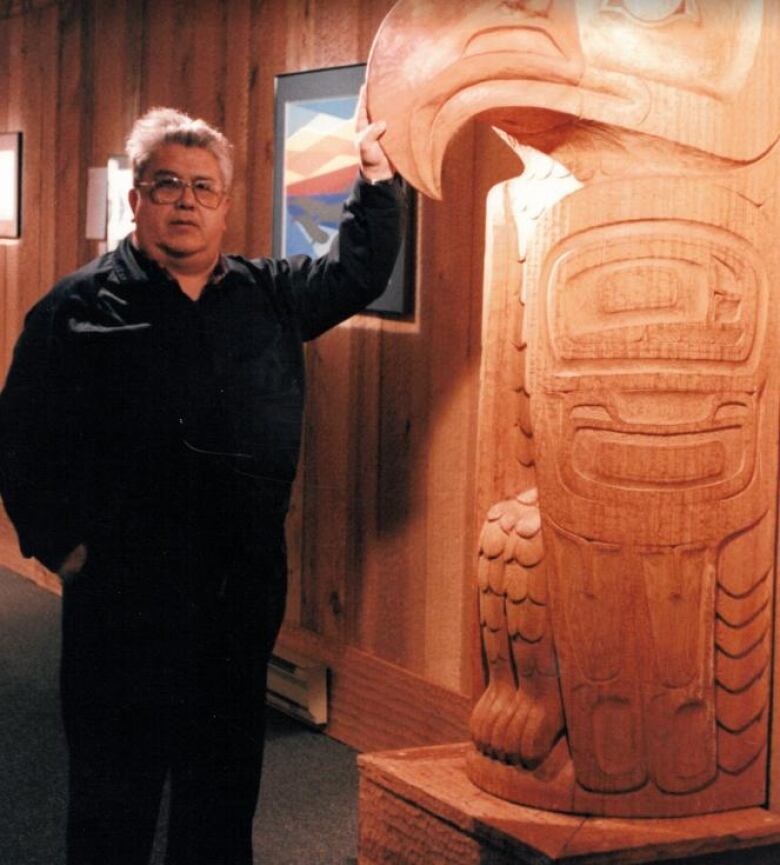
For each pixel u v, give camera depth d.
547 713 2.34
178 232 2.44
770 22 2.32
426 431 3.37
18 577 5.82
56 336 2.45
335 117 3.64
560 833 2.25
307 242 3.79
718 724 2.36
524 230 2.37
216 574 2.53
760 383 2.33
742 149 2.30
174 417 2.46
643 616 2.29
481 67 2.28
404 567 3.47
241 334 2.54
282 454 2.55
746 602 2.36
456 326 3.24
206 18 4.41
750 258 2.31
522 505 2.39
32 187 5.83
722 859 2.29
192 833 2.62
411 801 2.48
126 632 2.49
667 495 2.28
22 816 3.19
